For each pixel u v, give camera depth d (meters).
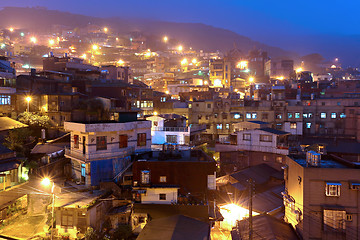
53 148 41.47
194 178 31.41
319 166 25.64
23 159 33.12
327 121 82.50
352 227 23.83
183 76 150.50
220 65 133.75
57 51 157.12
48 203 32.78
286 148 48.09
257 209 34.31
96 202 30.70
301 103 84.75
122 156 36.72
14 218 31.84
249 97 96.12
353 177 24.06
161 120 56.03
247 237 25.44
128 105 71.00
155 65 162.75
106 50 188.62
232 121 80.75
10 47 144.62
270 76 147.75
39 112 56.31
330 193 24.05
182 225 26.44
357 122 75.88
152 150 41.03
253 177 44.34
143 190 30.30
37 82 62.56
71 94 59.88
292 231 26.77
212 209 31.00
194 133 64.25
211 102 81.19
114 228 31.38
